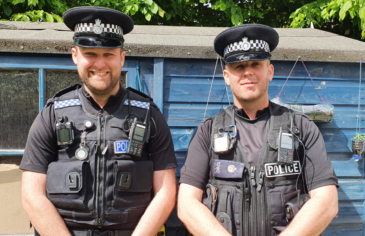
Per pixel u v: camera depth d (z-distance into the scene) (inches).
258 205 60.9
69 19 64.1
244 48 64.8
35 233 70.1
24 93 85.4
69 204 60.5
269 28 65.8
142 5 171.5
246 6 199.2
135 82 86.8
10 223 85.2
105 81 62.5
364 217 91.2
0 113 84.9
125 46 83.3
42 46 81.7
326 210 58.8
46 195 63.4
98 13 61.9
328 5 162.6
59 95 67.5
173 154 67.9
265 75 65.9
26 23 106.2
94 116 63.9
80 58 62.8
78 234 61.1
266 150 63.0
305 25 180.4
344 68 91.0
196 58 87.1
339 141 91.3
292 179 62.6
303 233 56.8
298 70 90.0
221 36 67.2
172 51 84.7
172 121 88.1
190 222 60.8
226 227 60.3
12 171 85.8
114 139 62.5
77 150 61.6
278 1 201.3
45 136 62.9
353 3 144.4
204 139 66.9
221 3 178.5
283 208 60.7
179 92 87.8
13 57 83.2
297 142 63.4
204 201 64.4
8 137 85.2
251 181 62.0
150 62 87.1
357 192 91.5
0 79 84.5
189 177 64.4
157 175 65.9
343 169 91.4
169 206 63.8
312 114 86.2
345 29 186.5
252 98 64.7
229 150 64.2
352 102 91.4
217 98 88.5
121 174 61.1
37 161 62.7
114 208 61.0
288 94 90.2
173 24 206.7
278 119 65.9
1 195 85.0
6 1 164.1
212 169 64.7
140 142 63.0
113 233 61.4
